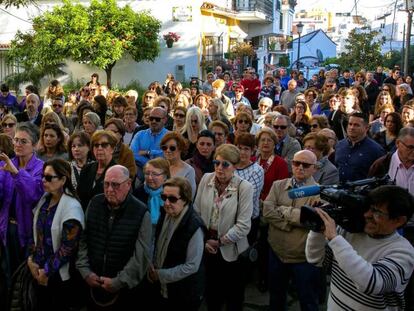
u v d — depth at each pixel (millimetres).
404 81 17344
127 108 7695
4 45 19484
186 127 6785
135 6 19672
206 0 20469
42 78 18703
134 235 4059
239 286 4688
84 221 4277
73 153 5398
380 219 2846
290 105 13062
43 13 17969
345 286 3033
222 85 10492
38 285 4336
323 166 5652
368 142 6098
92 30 16672
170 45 19547
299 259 4375
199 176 5613
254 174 5309
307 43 47156
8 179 4730
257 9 24844
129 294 4223
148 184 4613
